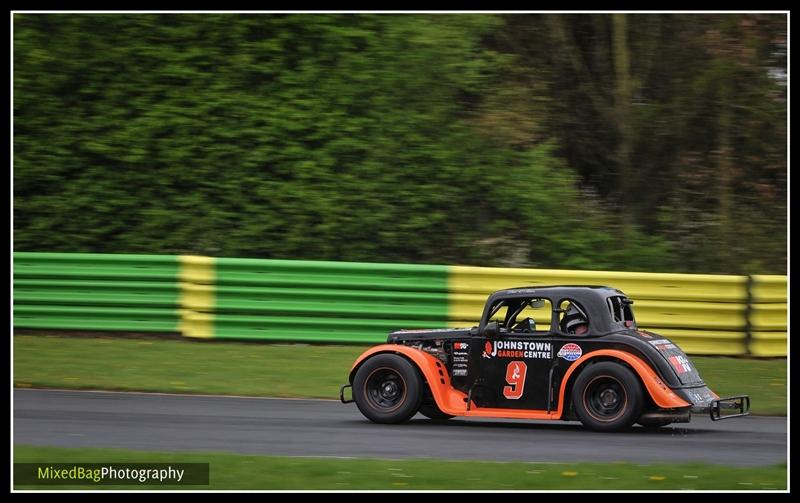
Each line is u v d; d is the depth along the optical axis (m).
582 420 38.38
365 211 69.56
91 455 31.95
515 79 77.88
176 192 70.62
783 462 31.41
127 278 60.56
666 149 78.12
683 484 27.92
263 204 70.00
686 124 77.56
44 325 61.00
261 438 36.81
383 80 70.81
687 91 77.50
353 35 70.81
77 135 70.81
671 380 37.81
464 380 40.88
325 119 70.12
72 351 56.03
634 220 76.25
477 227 70.50
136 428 38.66
